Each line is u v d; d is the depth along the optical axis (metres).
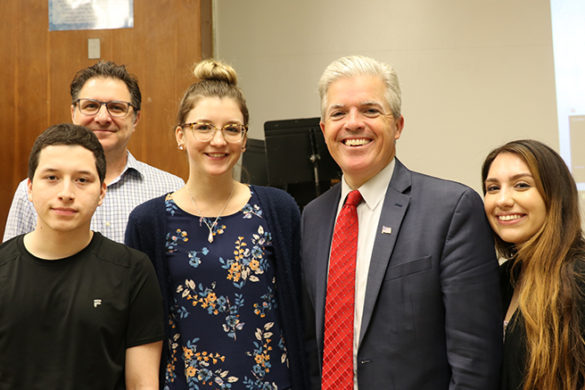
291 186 2.68
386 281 1.37
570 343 1.27
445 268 1.33
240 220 1.62
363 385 1.35
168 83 2.99
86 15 3.04
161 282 1.54
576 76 3.44
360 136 1.44
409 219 1.40
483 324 1.30
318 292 1.50
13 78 3.07
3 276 1.29
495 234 1.55
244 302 1.53
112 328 1.29
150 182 2.10
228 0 3.65
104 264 1.35
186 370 1.49
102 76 1.95
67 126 1.34
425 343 1.32
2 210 3.08
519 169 1.44
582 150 3.42
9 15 3.07
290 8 3.62
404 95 3.56
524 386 1.30
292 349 1.58
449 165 3.52
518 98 3.48
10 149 3.07
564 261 1.36
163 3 3.01
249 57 3.64
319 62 3.59
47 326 1.26
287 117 3.60
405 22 3.55
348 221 1.49
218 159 1.57
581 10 3.44
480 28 3.51
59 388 1.22
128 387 1.34
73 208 1.27
